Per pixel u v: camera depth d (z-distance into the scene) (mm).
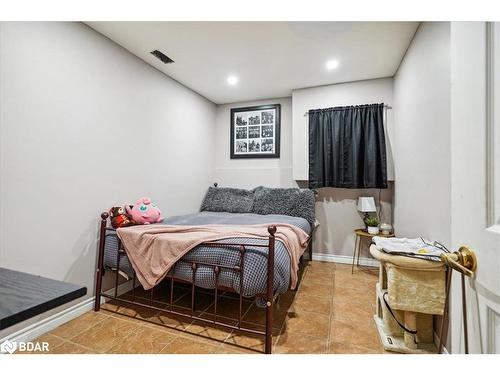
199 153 3578
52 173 1764
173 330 1717
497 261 578
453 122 750
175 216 2906
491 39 609
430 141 1717
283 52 2398
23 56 1595
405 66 2385
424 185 1847
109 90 2191
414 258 1398
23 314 591
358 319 1881
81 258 1959
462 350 802
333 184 3146
